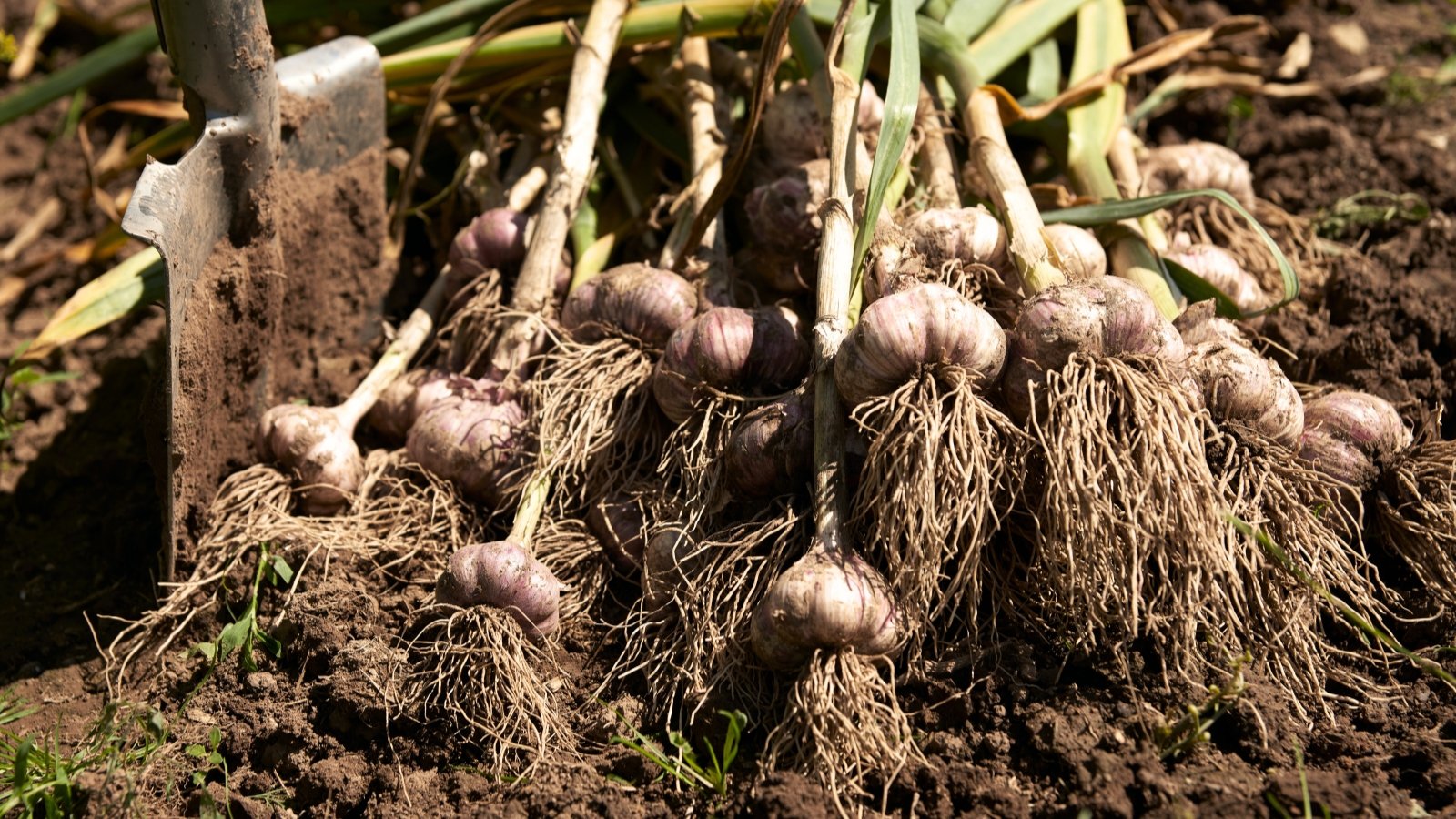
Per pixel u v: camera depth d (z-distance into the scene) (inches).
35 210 47.6
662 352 36.1
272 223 36.5
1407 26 48.8
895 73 34.6
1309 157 43.7
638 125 41.8
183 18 34.1
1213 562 31.8
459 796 32.4
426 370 38.4
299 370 39.2
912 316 32.2
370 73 38.8
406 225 43.1
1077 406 31.8
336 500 36.4
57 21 52.0
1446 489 34.0
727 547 33.6
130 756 32.9
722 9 40.4
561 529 35.7
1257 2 48.3
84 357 42.8
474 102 43.1
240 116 35.1
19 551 38.4
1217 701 31.7
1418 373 37.7
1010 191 35.7
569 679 34.1
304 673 34.1
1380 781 31.2
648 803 32.1
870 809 31.6
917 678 32.7
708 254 37.8
